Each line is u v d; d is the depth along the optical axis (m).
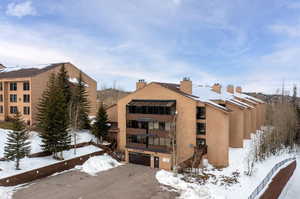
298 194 26.12
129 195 19.06
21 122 22.78
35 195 18.45
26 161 23.89
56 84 35.09
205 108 28.41
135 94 33.03
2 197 17.66
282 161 33.09
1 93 39.44
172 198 18.67
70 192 19.36
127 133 32.25
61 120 26.44
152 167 29.02
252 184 22.78
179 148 29.11
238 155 30.41
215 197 19.02
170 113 28.67
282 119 42.94
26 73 38.88
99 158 29.78
